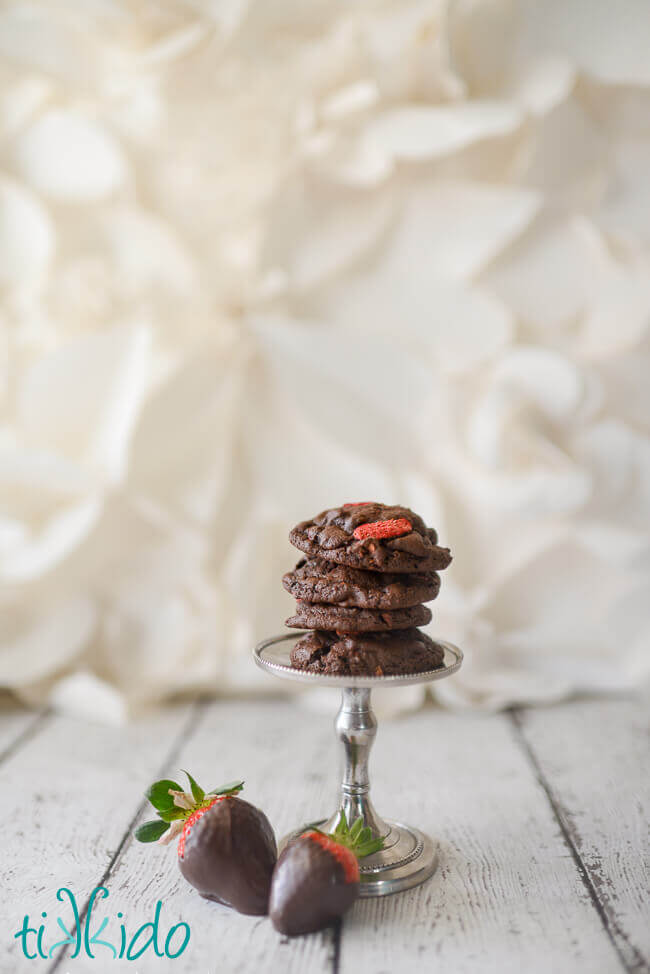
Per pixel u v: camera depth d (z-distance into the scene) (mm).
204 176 949
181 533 917
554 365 903
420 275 933
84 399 931
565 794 708
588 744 801
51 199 926
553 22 864
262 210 916
